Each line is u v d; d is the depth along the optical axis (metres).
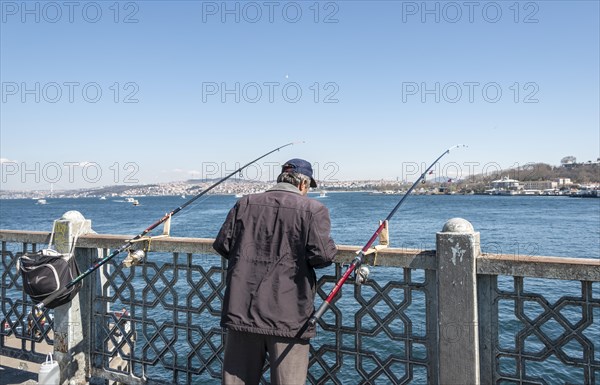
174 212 3.54
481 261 2.43
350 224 45.25
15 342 5.67
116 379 3.60
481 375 2.48
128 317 3.57
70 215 3.76
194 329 3.28
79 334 3.73
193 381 7.24
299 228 2.39
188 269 3.28
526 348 8.66
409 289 2.66
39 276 3.28
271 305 2.33
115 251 3.22
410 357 2.67
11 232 4.00
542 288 13.72
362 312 2.79
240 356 2.44
